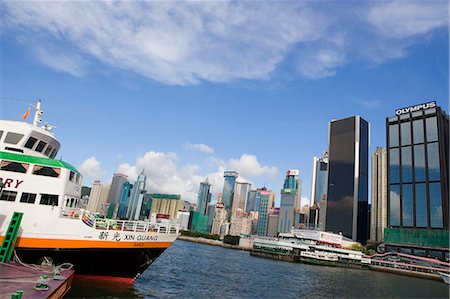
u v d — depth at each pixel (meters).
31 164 25.55
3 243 22.62
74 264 25.95
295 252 179.12
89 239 25.95
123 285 28.36
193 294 37.22
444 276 141.62
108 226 27.62
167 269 57.78
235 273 73.44
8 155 25.25
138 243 28.67
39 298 15.66
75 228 25.61
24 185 24.95
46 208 25.08
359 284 90.56
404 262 189.75
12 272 20.14
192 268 67.44
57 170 26.30
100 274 27.52
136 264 28.80
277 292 53.66
